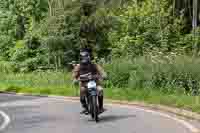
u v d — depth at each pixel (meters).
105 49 53.94
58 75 39.47
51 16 53.06
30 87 35.56
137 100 23.45
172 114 18.44
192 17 55.47
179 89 26.05
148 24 48.41
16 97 29.16
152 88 27.91
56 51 53.97
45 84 37.31
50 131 14.52
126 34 50.28
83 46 53.53
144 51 44.78
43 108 21.80
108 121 16.53
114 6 55.50
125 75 31.09
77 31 53.41
